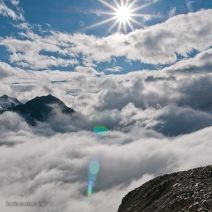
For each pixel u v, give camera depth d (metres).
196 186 43.81
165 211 40.69
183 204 38.66
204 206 34.59
